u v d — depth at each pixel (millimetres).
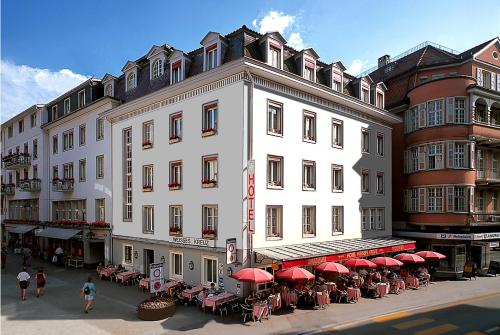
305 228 20984
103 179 26828
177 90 20766
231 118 18203
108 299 18500
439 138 26172
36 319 15414
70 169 31609
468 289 21609
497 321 15141
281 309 16922
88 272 26000
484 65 28453
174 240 20828
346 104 23719
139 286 20938
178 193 20875
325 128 22359
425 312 16500
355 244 22328
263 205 18453
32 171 37094
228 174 18219
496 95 26938
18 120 40156
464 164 25766
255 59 18875
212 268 19062
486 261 28250
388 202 27641
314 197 21344
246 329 14195
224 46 19500
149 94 22297
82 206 29656
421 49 34125
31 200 38000
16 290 20562
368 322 15047
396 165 29844
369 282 20203
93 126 28250
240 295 17203
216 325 14672
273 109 19562
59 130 33125
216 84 19031
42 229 32812
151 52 23859
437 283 23625
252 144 17938
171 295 18625
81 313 16219
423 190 27031
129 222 24297
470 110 25828
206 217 19500
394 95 31266
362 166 25250
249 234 17500
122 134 25219
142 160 23484
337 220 23359
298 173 20406
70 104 31578
